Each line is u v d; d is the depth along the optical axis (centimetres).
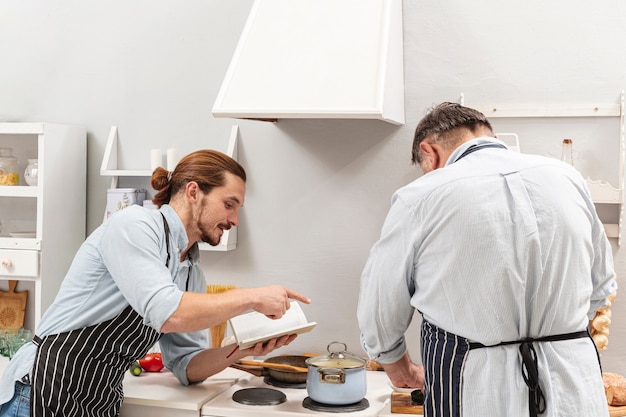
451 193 160
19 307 300
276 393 228
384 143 264
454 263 159
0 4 300
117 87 292
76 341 202
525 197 158
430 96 259
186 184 210
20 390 202
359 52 229
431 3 258
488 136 179
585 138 246
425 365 173
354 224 267
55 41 298
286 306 210
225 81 232
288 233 274
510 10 251
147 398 222
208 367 232
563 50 246
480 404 160
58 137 279
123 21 291
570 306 161
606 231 243
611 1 242
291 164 273
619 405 220
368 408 218
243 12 278
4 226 299
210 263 282
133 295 193
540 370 160
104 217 293
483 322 159
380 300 173
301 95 223
